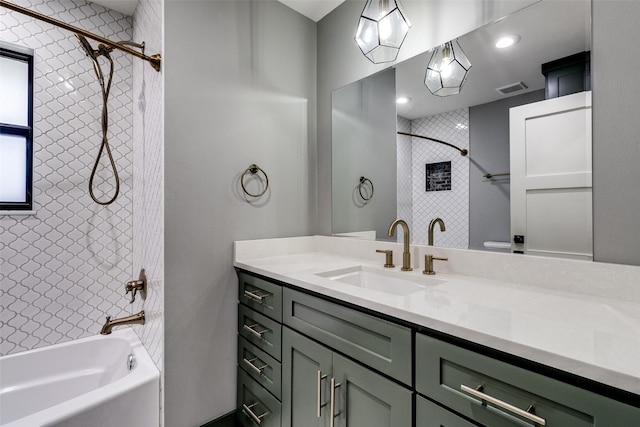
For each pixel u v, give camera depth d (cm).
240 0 168
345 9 186
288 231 189
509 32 119
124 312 199
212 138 155
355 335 99
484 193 126
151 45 160
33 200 169
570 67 104
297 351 123
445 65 138
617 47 94
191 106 148
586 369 54
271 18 182
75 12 184
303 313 121
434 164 143
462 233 133
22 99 173
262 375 142
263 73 177
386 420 88
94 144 189
